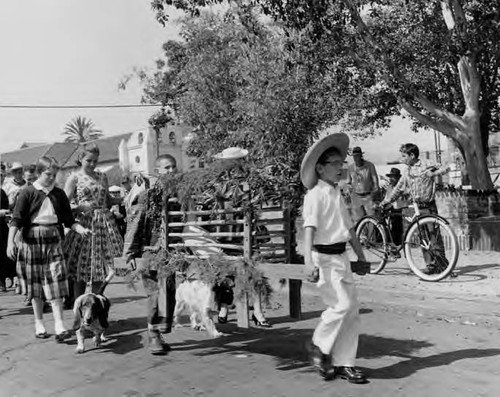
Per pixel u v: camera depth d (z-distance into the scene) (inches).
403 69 595.8
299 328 264.7
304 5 457.4
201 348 235.6
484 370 195.5
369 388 180.7
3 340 261.9
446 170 362.0
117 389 190.4
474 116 606.5
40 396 187.3
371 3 520.1
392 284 342.3
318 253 185.3
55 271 255.6
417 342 233.6
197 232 224.8
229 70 854.5
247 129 725.3
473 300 289.0
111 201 291.3
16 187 401.1
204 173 222.7
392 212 384.8
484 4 500.7
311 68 591.8
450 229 343.0
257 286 203.8
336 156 186.2
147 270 228.5
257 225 213.3
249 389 183.9
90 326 236.5
